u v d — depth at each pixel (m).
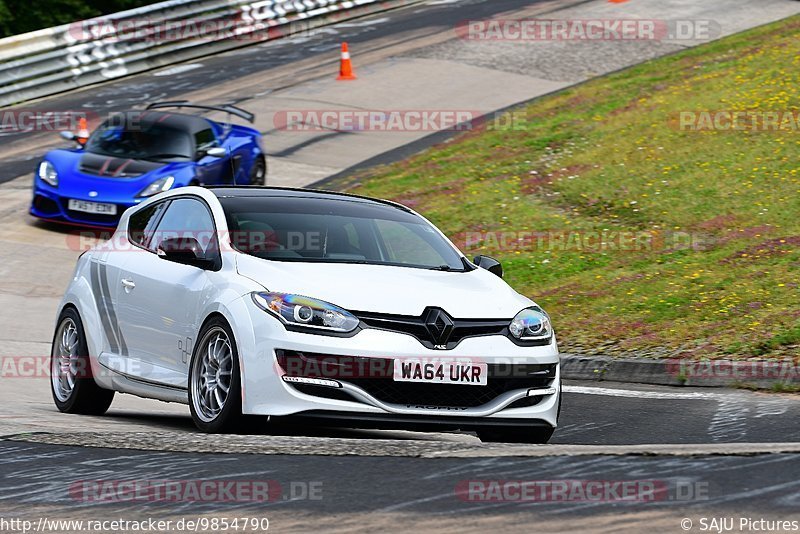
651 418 32.62
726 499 18.92
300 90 96.38
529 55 104.50
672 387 37.84
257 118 88.12
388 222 30.00
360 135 83.25
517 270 52.50
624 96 82.69
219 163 62.78
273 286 25.42
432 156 75.00
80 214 58.75
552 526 17.50
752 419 31.61
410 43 112.06
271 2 118.75
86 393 31.66
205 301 26.69
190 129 63.47
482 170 69.81
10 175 73.88
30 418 28.27
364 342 24.58
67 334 32.81
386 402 24.86
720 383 37.34
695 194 58.94
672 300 44.78
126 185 58.69
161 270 29.16
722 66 85.00
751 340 38.97
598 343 41.78
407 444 23.56
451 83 96.62
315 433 28.52
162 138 62.59
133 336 29.73
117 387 30.34
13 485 20.14
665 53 102.00
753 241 50.84
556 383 26.83
